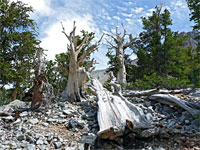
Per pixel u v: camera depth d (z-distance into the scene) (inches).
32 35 636.7
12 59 612.4
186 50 775.7
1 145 178.2
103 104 286.8
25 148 181.2
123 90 496.4
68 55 605.9
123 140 194.9
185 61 709.9
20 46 597.6
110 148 184.2
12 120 258.1
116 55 827.4
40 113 290.8
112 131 189.6
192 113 238.8
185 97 336.5
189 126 214.5
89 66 510.9
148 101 343.3
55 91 617.0
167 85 435.5
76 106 357.1
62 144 200.5
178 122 233.3
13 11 624.1
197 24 270.8
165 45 717.3
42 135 210.5
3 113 270.5
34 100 318.7
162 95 311.7
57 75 623.2
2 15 595.5
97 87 402.0
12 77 522.3
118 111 249.9
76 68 435.2
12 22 615.8
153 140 191.8
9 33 595.2
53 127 243.9
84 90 446.9
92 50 478.0
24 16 648.4
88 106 354.9
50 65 509.0
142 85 465.1
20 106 371.9
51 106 332.8
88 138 213.6
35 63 340.5
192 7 272.2
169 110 288.5
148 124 212.8
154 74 475.8
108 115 242.7
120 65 768.3
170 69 682.8
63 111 301.7
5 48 579.5
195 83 247.4
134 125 205.6
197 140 178.9
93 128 247.1
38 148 186.7
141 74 793.6
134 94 364.8
